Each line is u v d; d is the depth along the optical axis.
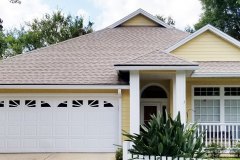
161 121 12.80
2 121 19.02
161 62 17.02
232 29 45.16
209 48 20.95
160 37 24.91
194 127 13.88
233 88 20.72
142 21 26.81
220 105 20.66
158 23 26.75
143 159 11.86
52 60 21.66
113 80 19.19
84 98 19.14
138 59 17.31
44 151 18.91
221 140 18.19
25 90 19.08
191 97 20.66
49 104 19.14
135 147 12.34
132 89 17.39
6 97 19.08
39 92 19.11
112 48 23.25
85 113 19.08
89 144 18.95
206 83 20.66
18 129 19.00
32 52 22.83
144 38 24.73
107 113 19.09
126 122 19.08
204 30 20.88
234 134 19.73
